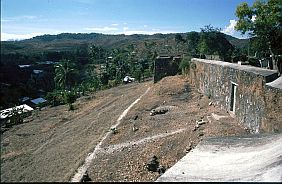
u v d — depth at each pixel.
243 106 18.31
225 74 22.22
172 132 20.33
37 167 19.05
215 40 44.69
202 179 9.12
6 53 116.50
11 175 18.00
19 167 19.53
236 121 19.36
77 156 19.61
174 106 27.64
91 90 60.44
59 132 28.66
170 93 32.16
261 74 15.98
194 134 18.25
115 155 18.56
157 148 18.05
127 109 31.22
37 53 127.50
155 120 24.30
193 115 23.25
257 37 29.58
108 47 167.38
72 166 17.83
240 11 28.94
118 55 92.31
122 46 151.25
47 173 17.52
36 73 88.62
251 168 9.52
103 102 41.44
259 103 15.94
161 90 34.03
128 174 15.69
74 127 29.38
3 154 22.89
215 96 24.84
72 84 72.56
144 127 22.92
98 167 17.16
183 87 33.03
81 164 17.94
